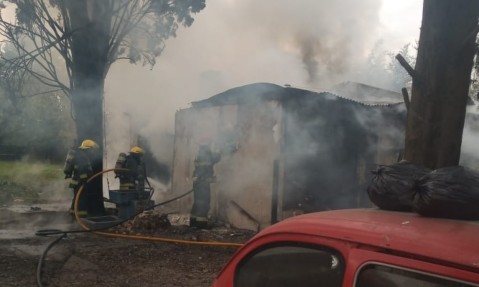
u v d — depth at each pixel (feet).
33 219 28.14
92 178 25.75
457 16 10.30
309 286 5.49
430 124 10.44
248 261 6.54
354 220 5.53
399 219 5.39
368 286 4.74
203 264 18.49
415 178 6.24
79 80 27.58
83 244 21.06
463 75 10.44
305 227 5.76
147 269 17.51
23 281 15.39
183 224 28.53
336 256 5.20
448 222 5.10
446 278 4.16
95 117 27.96
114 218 26.50
